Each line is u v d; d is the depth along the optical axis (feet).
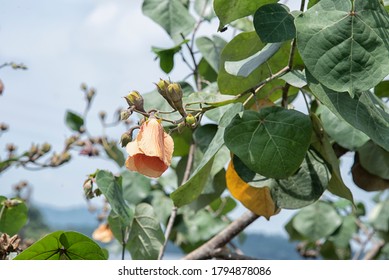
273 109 3.25
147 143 2.99
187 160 4.46
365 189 4.28
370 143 4.14
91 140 5.96
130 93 3.15
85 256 3.19
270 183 3.42
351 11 2.97
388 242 6.52
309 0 3.21
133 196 5.61
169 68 4.66
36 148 5.83
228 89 3.65
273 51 3.28
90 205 6.37
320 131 3.46
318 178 3.43
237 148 3.21
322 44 2.96
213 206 6.06
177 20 4.66
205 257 4.37
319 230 5.69
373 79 2.94
